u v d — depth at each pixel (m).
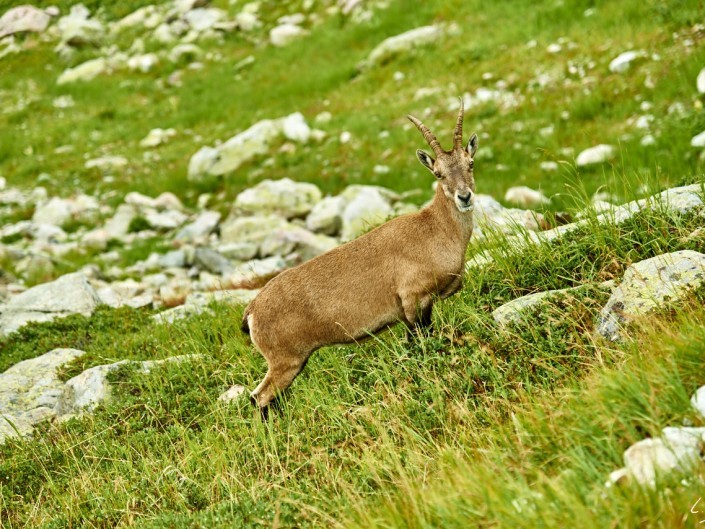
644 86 49.84
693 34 51.38
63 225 61.41
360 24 77.81
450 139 55.03
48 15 100.06
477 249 26.73
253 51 84.62
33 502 20.59
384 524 13.71
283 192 56.31
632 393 14.05
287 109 70.25
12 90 88.81
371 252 21.03
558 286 22.72
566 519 11.72
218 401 22.80
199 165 64.69
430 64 65.44
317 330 20.80
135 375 25.61
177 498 18.30
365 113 63.47
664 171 41.53
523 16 64.81
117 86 85.81
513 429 15.80
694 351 14.64
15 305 36.94
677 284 18.27
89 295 37.38
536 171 48.00
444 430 17.48
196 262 49.25
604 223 24.30
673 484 11.99
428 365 20.28
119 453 21.53
